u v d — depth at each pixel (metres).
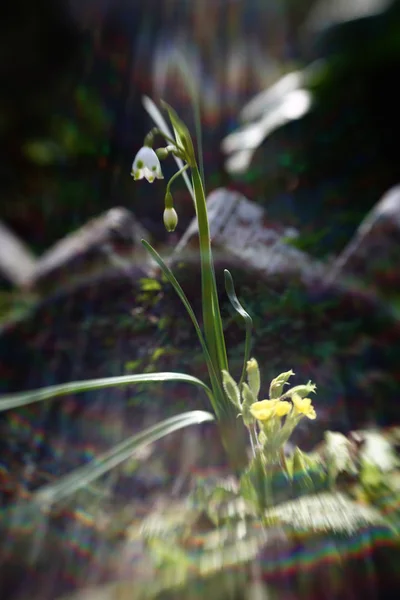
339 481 0.58
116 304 0.76
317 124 1.50
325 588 0.51
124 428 0.72
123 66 1.69
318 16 2.37
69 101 2.03
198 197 0.59
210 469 0.67
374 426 0.69
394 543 0.52
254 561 0.52
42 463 0.71
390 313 0.76
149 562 0.56
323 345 0.72
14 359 0.78
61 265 0.83
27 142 2.30
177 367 0.71
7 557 0.60
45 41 2.46
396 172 1.48
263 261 0.73
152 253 0.60
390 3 1.64
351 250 0.90
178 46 1.70
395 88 1.51
